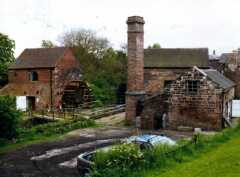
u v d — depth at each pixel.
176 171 13.24
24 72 47.75
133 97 33.94
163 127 32.38
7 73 49.09
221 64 53.75
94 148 24.20
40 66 46.38
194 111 31.28
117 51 69.88
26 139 27.72
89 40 67.62
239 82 51.53
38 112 41.12
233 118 37.06
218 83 30.41
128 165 13.33
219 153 15.35
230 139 18.39
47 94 46.31
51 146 25.39
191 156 15.62
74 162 20.69
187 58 46.22
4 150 24.53
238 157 14.00
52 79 45.97
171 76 45.72
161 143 16.30
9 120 26.72
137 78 34.03
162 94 32.44
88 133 30.36
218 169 12.70
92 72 62.47
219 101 30.39
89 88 49.22
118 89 56.12
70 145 25.55
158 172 13.48
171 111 32.12
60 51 47.84
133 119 34.03
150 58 47.06
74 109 43.88
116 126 33.97
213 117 30.62
